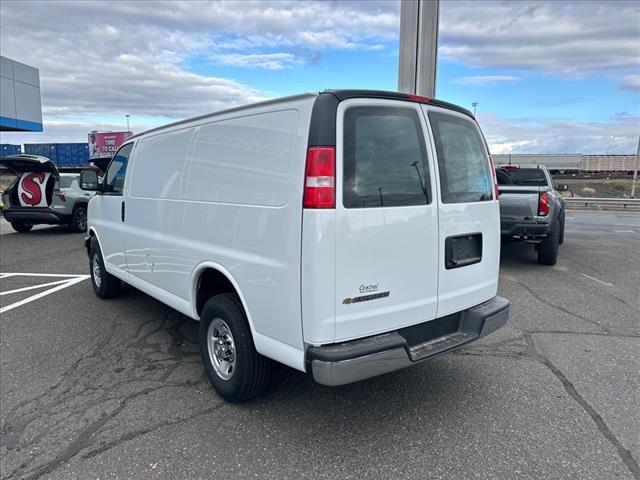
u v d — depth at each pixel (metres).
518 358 4.13
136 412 3.27
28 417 3.23
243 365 3.17
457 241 3.27
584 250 9.90
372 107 2.78
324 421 3.13
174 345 4.50
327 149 2.55
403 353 2.79
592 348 4.36
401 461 2.71
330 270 2.57
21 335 4.79
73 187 12.61
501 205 7.50
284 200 2.72
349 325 2.67
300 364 2.70
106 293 5.95
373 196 2.72
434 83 8.97
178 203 3.83
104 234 5.55
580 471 2.61
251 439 2.93
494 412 3.23
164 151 4.11
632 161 50.28
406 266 2.90
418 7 8.74
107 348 4.44
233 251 3.16
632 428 3.03
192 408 3.32
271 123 2.87
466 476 2.57
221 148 3.30
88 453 2.81
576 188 36.78
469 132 3.48
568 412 3.23
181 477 2.59
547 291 6.38
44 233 12.67
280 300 2.77
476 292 3.46
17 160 10.95
